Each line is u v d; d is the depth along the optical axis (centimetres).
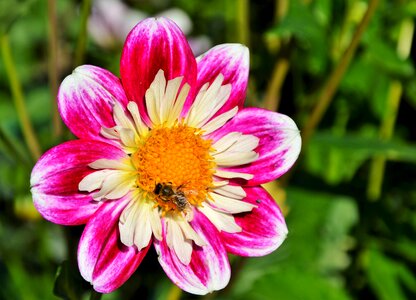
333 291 49
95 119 36
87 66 36
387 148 45
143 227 36
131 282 50
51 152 35
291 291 49
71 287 37
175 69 37
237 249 37
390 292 50
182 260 36
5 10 45
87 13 46
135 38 36
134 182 37
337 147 46
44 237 50
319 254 52
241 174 37
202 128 38
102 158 36
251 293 48
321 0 52
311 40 47
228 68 38
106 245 35
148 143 37
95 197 35
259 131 38
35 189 35
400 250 52
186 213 37
